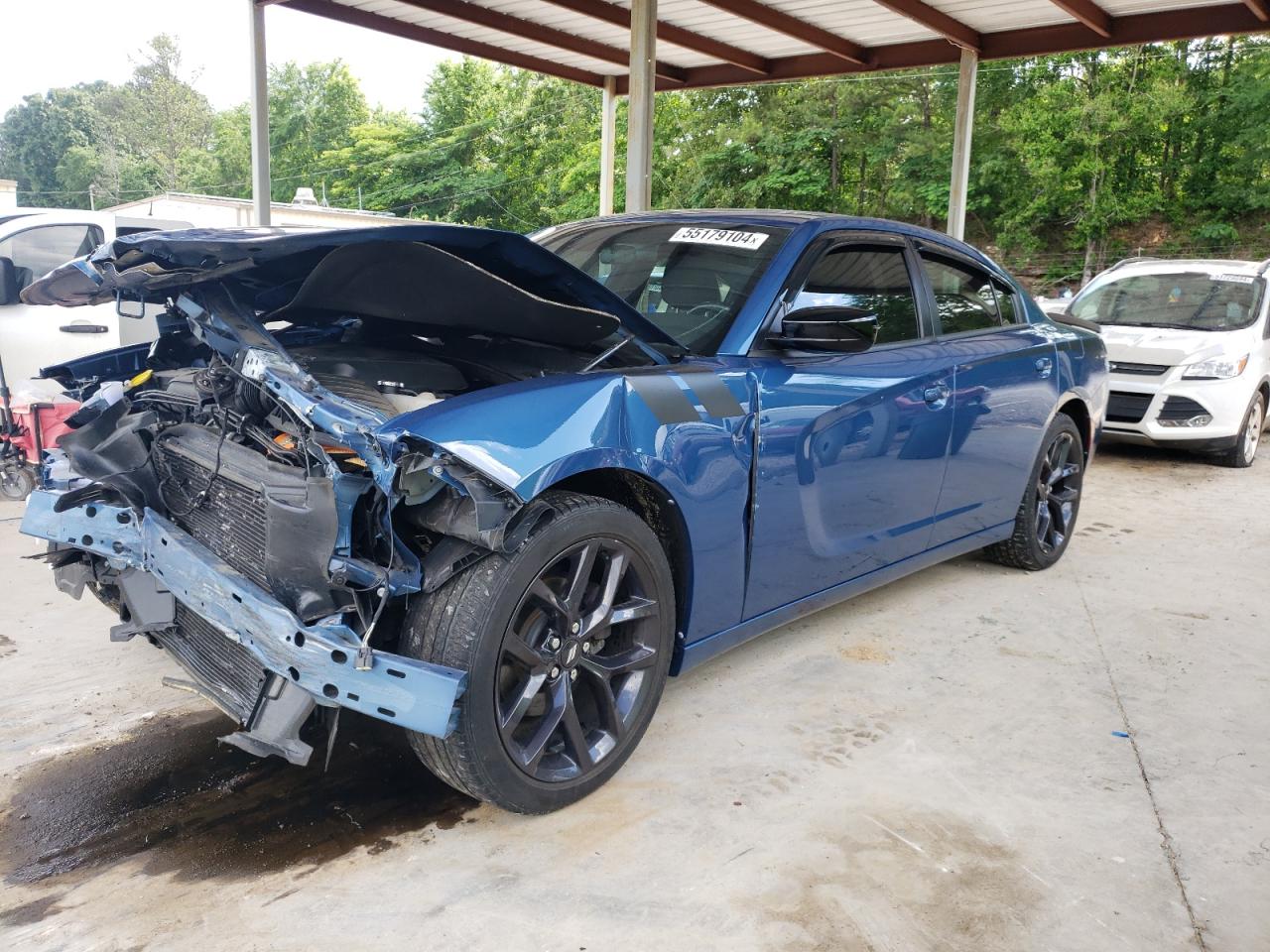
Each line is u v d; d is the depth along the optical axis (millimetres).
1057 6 9531
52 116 95750
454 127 57875
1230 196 33594
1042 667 3617
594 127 53719
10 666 3326
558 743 2521
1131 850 2449
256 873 2238
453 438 2092
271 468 2305
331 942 2010
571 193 49906
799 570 3150
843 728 3062
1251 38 34781
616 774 2725
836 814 2562
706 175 40969
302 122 75812
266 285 2637
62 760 2713
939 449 3664
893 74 37469
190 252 2285
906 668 3559
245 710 2275
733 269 3166
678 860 2334
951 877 2309
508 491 2125
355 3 10000
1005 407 4059
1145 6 9914
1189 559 5148
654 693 2660
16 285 6242
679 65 13016
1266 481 7352
